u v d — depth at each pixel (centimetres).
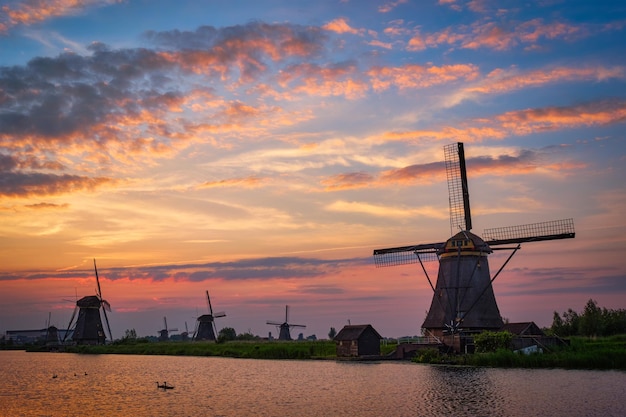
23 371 8144
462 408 3991
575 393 4503
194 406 4444
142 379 6681
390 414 3872
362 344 9044
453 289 7950
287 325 19225
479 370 6312
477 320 7806
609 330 10506
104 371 7988
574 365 6381
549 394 4469
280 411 4122
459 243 8081
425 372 6316
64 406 4581
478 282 7938
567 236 7769
